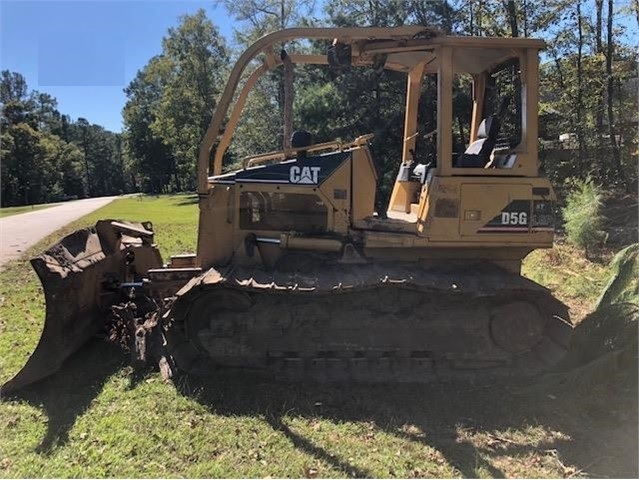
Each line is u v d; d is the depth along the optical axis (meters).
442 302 4.77
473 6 17.05
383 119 14.93
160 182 73.31
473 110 5.91
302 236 5.01
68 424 4.09
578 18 16.16
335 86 15.49
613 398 4.46
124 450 3.74
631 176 15.12
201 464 3.58
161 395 4.53
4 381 4.87
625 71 15.95
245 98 5.70
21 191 62.41
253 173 5.13
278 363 4.81
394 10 16.70
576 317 6.72
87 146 98.88
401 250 4.98
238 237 5.16
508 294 4.66
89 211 28.88
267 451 3.74
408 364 4.82
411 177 5.75
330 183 5.04
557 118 17.12
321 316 4.75
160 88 66.81
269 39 4.97
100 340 5.57
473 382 4.71
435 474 3.50
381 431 4.00
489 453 3.74
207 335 4.76
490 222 4.77
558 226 13.66
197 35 41.62
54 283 4.71
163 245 12.94
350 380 4.70
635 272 5.39
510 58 5.13
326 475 3.48
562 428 4.05
